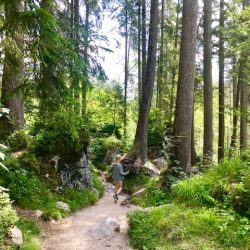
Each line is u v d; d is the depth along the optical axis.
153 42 17.30
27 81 8.09
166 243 6.62
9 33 7.19
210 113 18.19
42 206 9.07
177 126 11.20
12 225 6.43
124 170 16.47
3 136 11.61
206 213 7.27
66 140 11.65
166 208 8.19
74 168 11.79
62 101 8.39
